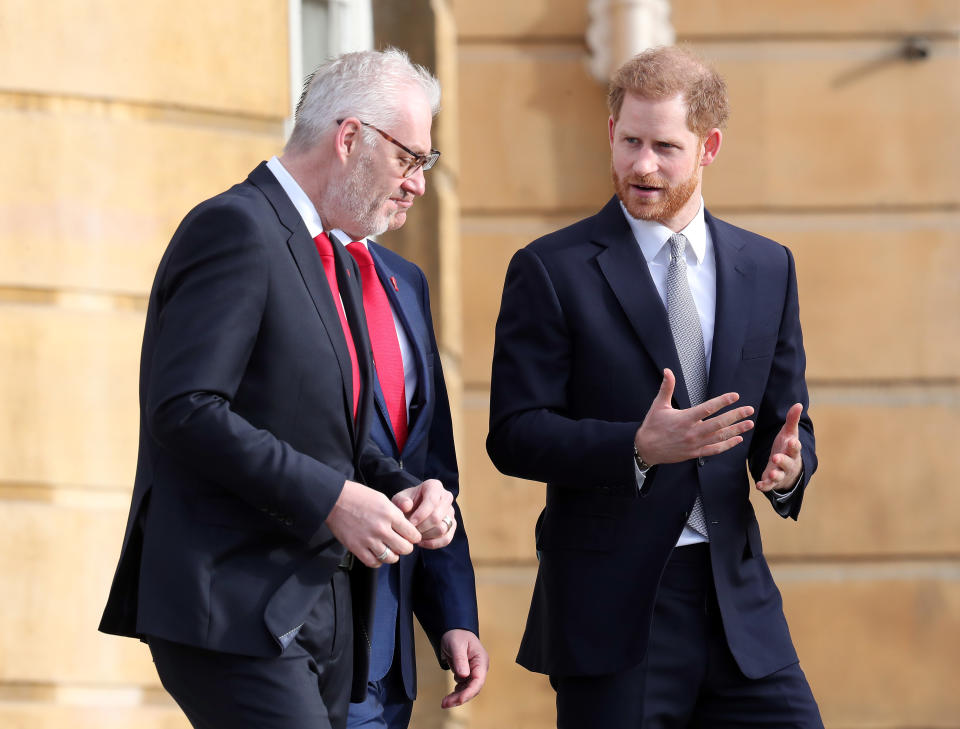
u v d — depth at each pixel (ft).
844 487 50.08
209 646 24.56
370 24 51.42
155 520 25.41
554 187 51.06
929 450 50.14
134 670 44.06
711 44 50.60
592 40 50.67
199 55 46.06
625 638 30.12
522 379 31.04
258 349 25.50
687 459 27.91
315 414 25.93
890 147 50.47
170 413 24.12
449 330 50.24
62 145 43.80
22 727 42.65
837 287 50.31
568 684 31.09
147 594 25.04
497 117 51.13
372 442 29.86
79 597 43.45
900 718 49.70
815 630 49.83
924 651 49.78
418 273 34.99
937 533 49.88
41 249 43.50
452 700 31.35
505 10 51.06
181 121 45.83
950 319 50.29
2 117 43.19
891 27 50.42
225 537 25.12
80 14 44.11
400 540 24.64
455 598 32.30
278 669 25.14
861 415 50.19
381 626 31.12
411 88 28.07
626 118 31.09
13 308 43.27
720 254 32.07
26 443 43.19
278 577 25.34
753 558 31.50
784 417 32.04
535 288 31.45
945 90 50.49
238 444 24.06
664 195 30.96
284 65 48.06
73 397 43.78
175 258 25.45
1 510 43.01
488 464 50.60
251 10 47.21
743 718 30.89
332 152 27.55
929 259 50.31
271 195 26.71
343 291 28.17
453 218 50.83
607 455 28.63
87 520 43.73
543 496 50.55
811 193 50.42
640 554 30.35
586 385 30.94
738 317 31.42
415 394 32.99
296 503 24.47
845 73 50.49
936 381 50.29
